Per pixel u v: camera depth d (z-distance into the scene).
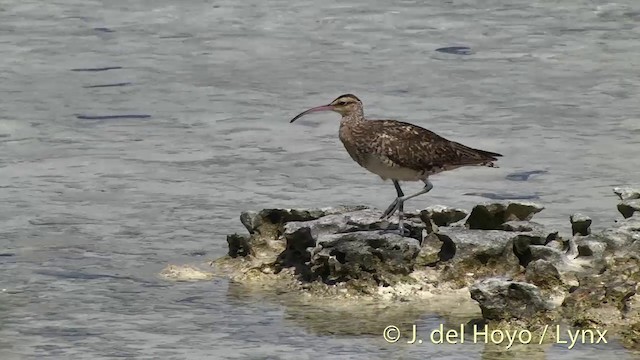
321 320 12.62
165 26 26.44
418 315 12.72
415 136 13.92
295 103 21.55
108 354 11.70
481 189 17.20
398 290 13.24
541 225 14.05
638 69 23.47
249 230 14.52
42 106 21.33
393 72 23.25
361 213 14.26
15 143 19.44
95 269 14.28
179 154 18.97
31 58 24.17
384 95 21.83
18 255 14.73
